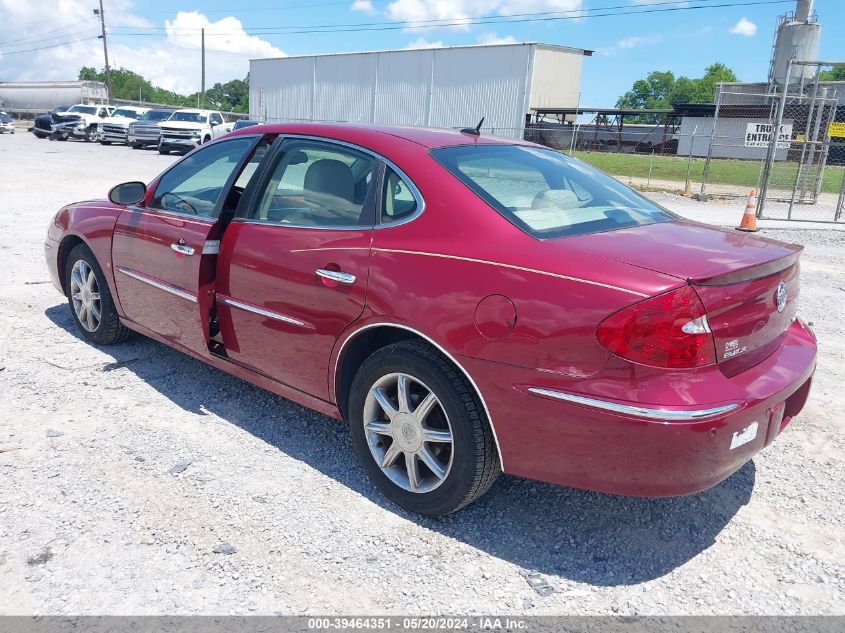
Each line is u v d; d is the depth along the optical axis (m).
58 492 3.12
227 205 3.96
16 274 6.92
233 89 148.88
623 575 2.75
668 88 124.12
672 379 2.45
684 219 3.55
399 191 3.15
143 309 4.37
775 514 3.22
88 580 2.59
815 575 2.79
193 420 3.90
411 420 2.99
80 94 58.81
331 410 3.42
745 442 2.62
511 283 2.66
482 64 34.97
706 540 3.00
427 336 2.85
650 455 2.46
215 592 2.56
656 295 2.42
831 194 23.16
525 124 34.16
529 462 2.71
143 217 4.27
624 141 50.12
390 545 2.88
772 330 2.91
